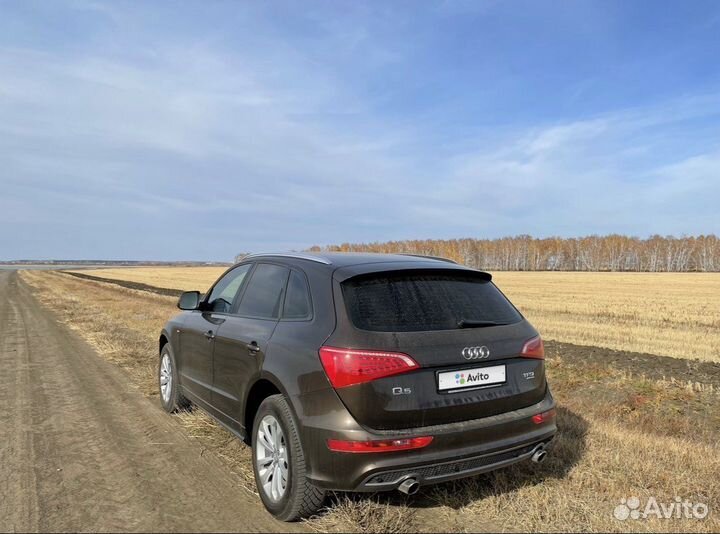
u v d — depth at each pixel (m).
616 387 7.80
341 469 2.88
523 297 33.00
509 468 3.93
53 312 18.50
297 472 3.10
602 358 10.54
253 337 3.73
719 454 4.33
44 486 3.82
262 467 3.48
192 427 5.15
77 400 6.32
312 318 3.30
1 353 9.84
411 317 3.16
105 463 4.26
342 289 3.25
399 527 3.11
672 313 21.97
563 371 8.86
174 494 3.68
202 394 4.67
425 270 3.49
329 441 2.91
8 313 18.25
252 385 3.65
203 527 3.20
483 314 3.45
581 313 22.12
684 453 4.24
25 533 3.13
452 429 2.99
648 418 6.12
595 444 4.45
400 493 3.55
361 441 2.82
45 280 57.25
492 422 3.14
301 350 3.19
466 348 3.14
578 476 3.78
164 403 5.87
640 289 43.38
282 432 3.27
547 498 3.45
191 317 5.23
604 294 36.41
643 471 3.88
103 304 21.55
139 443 4.74
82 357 9.35
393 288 3.31
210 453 4.48
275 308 3.78
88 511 3.42
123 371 8.08
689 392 7.44
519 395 3.33
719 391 7.50
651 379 8.40
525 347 3.42
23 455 4.46
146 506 3.49
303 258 3.85
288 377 3.20
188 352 5.09
